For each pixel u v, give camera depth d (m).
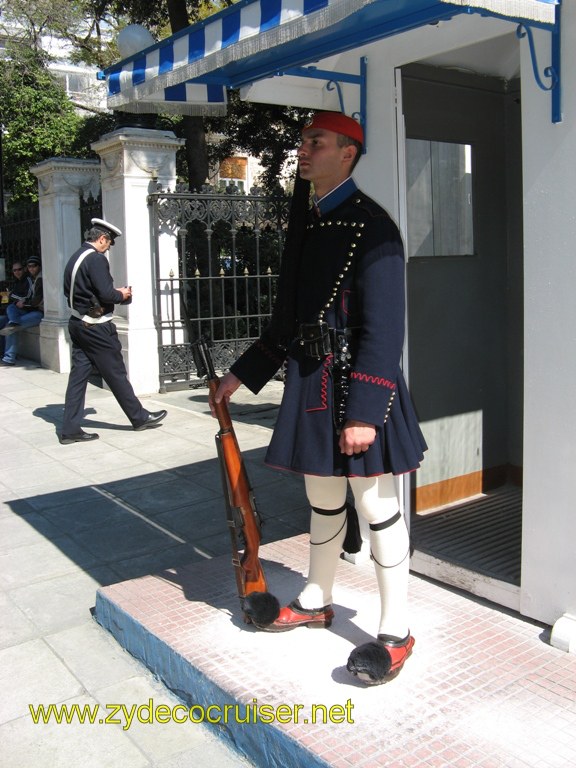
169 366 8.67
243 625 3.01
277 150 15.89
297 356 2.59
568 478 2.72
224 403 2.88
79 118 21.27
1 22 19.64
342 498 2.80
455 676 2.59
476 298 4.21
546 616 2.87
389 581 2.60
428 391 4.05
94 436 6.75
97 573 4.07
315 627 2.94
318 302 2.52
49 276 10.16
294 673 2.64
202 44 2.76
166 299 8.64
